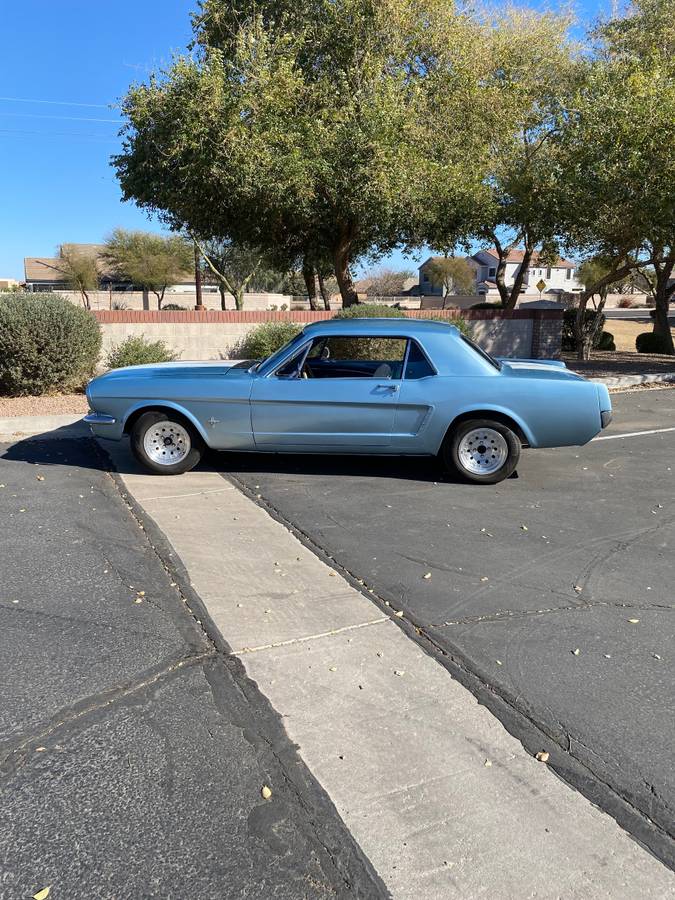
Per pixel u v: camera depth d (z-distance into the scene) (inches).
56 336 434.0
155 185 591.8
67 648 142.3
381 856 91.7
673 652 145.4
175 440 281.7
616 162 552.4
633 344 1164.5
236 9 650.2
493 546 205.3
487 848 93.4
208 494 254.5
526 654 143.8
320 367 292.7
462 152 676.1
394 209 616.4
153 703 124.2
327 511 236.1
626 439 367.9
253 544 202.8
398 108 589.9
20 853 91.0
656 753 113.7
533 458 323.3
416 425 274.1
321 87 611.8
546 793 104.2
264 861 90.5
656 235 605.3
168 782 104.5
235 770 107.4
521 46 724.7
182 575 179.5
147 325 539.5
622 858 92.4
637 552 202.1
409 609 163.2
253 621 155.5
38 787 103.0
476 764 110.3
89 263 1962.4
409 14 632.4
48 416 374.0
